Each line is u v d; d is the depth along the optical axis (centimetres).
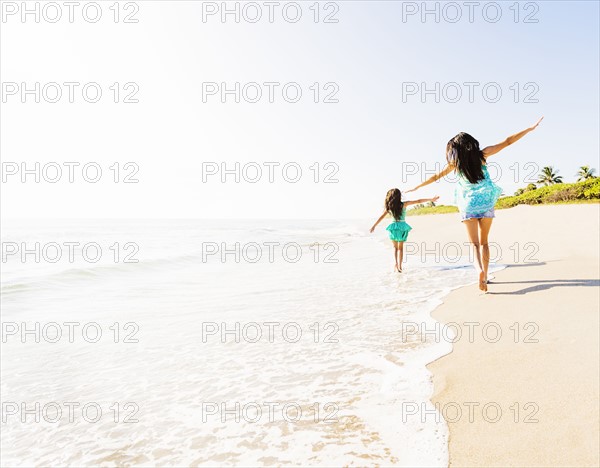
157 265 1023
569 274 523
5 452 207
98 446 209
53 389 288
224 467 177
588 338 289
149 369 316
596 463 157
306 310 464
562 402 205
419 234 1581
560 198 3497
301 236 2375
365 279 667
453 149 447
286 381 267
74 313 524
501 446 173
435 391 232
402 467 163
